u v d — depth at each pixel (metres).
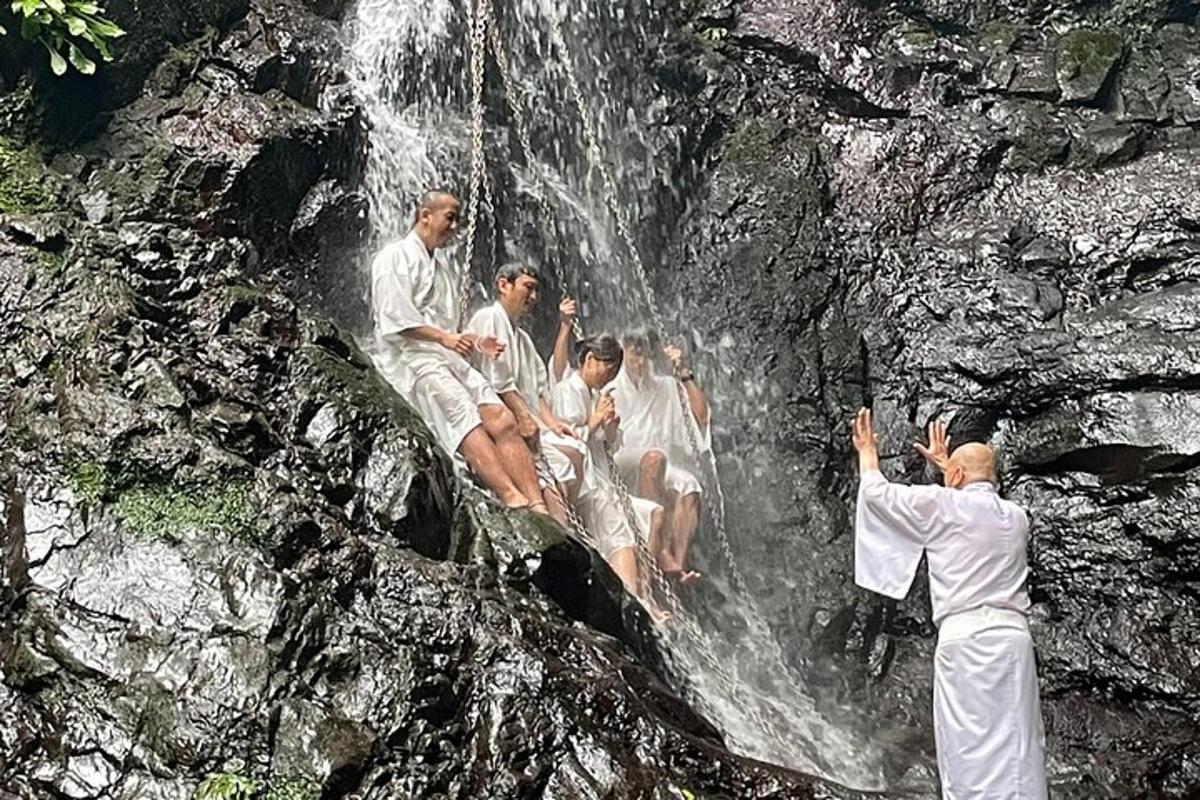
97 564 6.32
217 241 8.35
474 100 11.84
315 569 6.48
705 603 9.91
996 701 6.50
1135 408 10.71
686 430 10.26
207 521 6.48
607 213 12.48
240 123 10.09
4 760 5.79
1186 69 13.70
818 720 9.23
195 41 10.62
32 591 6.26
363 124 10.96
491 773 5.97
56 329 7.37
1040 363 11.23
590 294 11.91
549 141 12.38
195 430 6.87
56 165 9.59
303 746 5.75
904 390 11.61
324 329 7.94
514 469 8.41
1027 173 12.93
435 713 6.13
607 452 9.59
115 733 5.79
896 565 6.84
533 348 9.36
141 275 7.80
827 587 10.42
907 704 9.86
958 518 6.70
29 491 6.59
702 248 12.53
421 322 8.66
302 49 10.95
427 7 11.81
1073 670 9.82
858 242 12.49
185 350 7.44
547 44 12.53
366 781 5.80
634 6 13.19
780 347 11.79
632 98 12.97
